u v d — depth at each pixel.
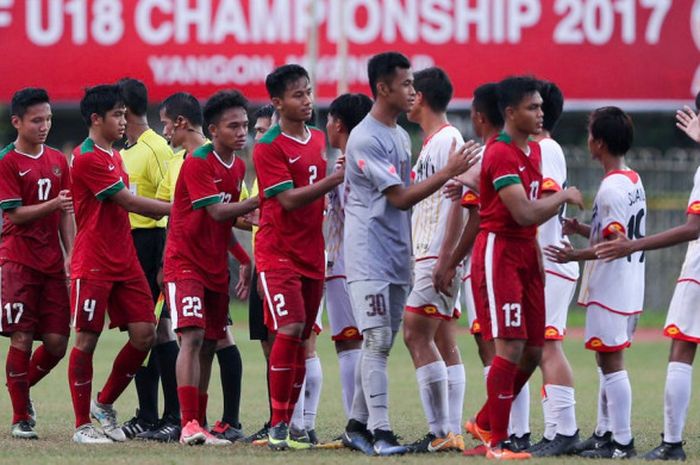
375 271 28.64
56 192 33.19
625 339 29.14
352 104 32.25
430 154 30.53
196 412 30.69
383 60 28.66
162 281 34.06
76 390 31.28
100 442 30.84
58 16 86.50
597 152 29.84
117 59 86.38
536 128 27.52
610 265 29.06
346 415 34.81
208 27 86.19
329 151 81.31
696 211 27.78
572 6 87.00
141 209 31.16
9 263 32.28
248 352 61.12
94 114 31.19
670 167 81.56
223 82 86.44
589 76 87.25
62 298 33.03
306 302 30.36
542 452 29.09
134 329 31.77
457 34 86.62
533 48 86.88
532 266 27.84
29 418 32.59
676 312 28.25
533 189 28.02
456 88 86.81
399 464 26.20
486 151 27.67
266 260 29.75
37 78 86.50
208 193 30.41
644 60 87.31
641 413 39.38
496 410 27.58
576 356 59.94
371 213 28.73
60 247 33.06
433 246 29.91
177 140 33.78
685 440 32.94
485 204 27.77
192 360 30.55
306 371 32.69
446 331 31.47
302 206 29.28
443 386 29.70
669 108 87.44
